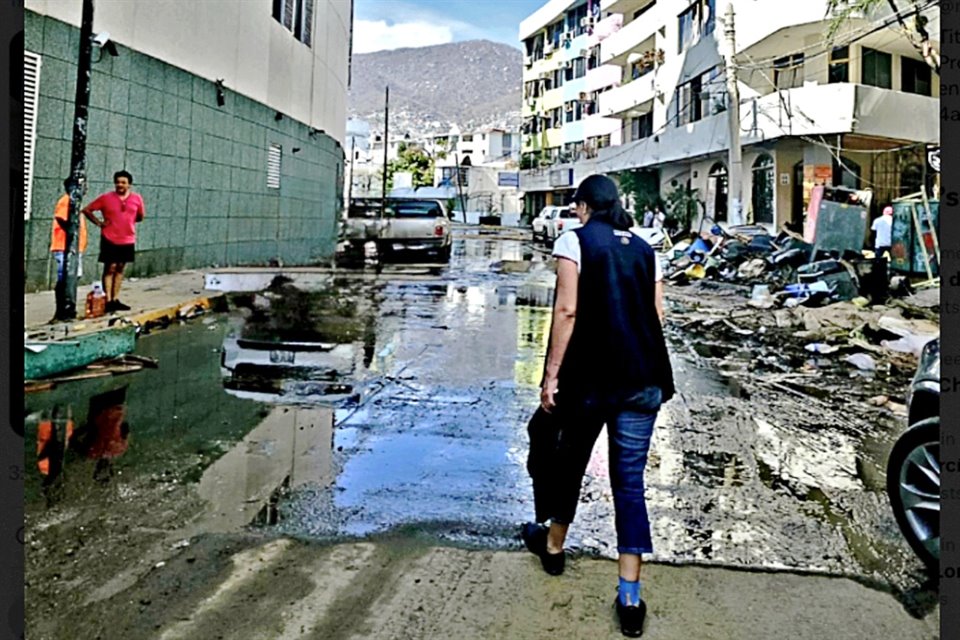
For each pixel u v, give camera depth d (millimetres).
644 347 2678
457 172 67500
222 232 15477
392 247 19125
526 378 6633
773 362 7906
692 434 5090
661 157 26375
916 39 16547
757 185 21719
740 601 2771
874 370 7465
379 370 6816
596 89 42750
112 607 2611
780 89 19953
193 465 4129
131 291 10570
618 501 2674
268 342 7898
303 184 21438
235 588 2777
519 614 2645
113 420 4891
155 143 12594
